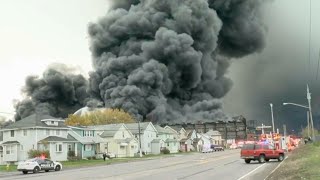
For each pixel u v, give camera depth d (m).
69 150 67.31
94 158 71.81
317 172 20.55
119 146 83.56
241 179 22.56
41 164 40.06
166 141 103.50
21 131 64.44
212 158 53.34
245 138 149.75
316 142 56.53
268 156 39.22
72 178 26.42
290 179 19.27
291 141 68.19
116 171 32.69
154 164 42.47
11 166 54.16
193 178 23.81
